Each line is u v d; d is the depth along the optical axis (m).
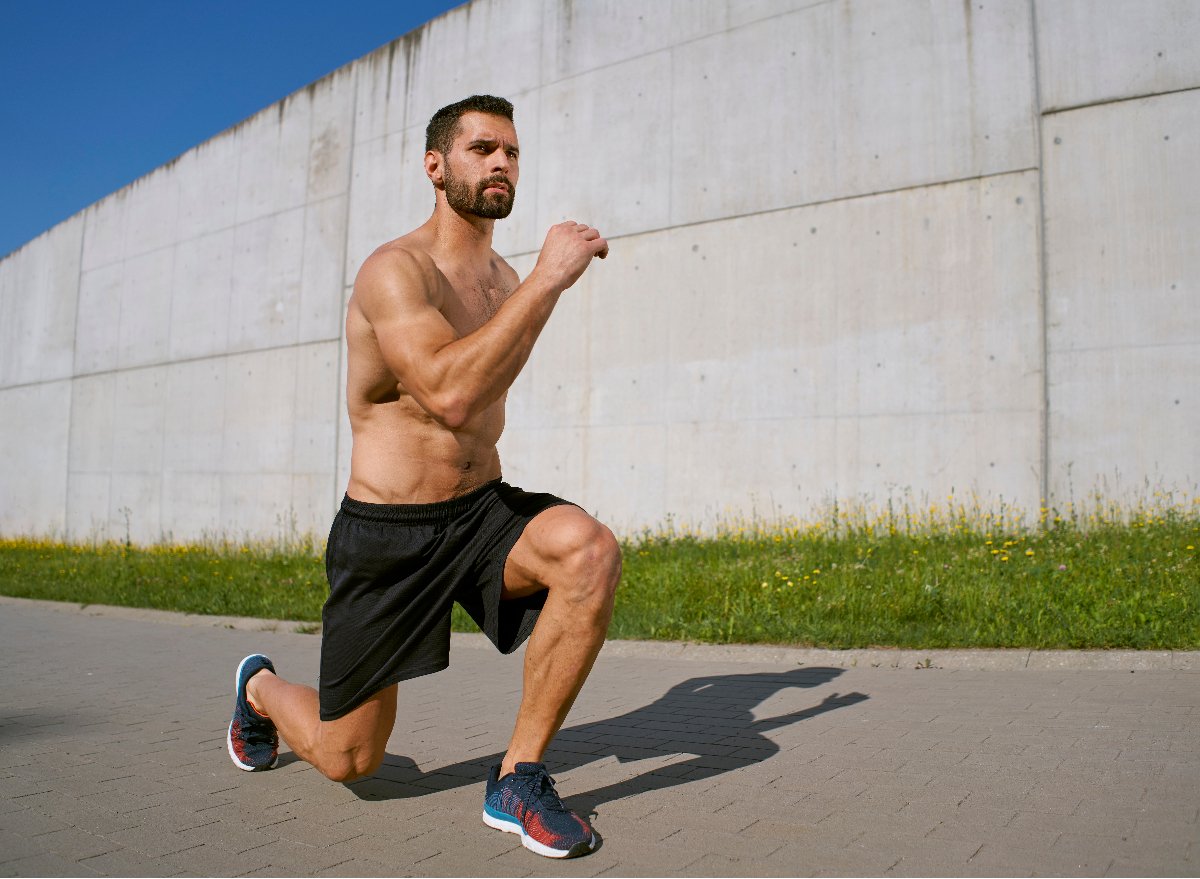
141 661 5.02
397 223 12.87
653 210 10.35
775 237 9.52
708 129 10.06
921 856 1.81
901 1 9.03
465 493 2.11
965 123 8.61
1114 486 7.69
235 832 2.10
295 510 13.58
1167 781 2.25
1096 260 7.95
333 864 1.87
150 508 15.84
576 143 11.05
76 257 18.19
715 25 10.12
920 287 8.67
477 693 3.97
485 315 2.20
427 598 2.06
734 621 5.02
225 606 7.21
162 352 16.02
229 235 15.12
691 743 2.90
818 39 9.46
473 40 12.20
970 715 3.10
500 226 11.55
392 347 1.85
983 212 8.45
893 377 8.73
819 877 1.72
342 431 13.12
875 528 8.44
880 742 2.80
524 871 1.81
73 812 2.27
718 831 2.02
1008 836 1.91
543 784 2.00
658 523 9.93
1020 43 8.44
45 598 8.62
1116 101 8.02
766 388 9.40
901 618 4.80
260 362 14.35
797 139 9.48
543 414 10.88
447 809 2.27
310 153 14.07
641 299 10.32
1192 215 7.64
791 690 3.72
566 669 1.98
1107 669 3.77
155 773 2.67
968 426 8.32
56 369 18.25
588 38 11.07
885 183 8.95
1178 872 1.68
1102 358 7.84
